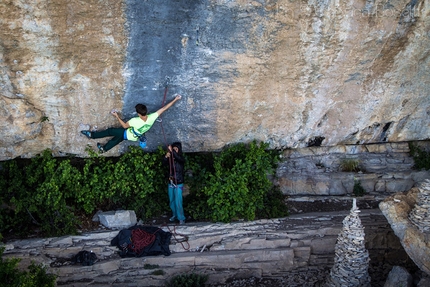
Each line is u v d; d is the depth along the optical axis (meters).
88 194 9.74
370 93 9.93
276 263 10.03
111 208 10.30
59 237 9.62
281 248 10.08
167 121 9.47
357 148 11.38
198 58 8.60
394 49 9.16
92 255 9.43
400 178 11.19
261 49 8.67
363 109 10.19
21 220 9.62
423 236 8.23
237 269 9.97
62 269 9.20
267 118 9.87
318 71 9.27
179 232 9.99
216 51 8.56
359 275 8.98
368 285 9.09
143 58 8.41
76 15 7.62
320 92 9.68
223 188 9.92
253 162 10.13
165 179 10.23
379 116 10.40
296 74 9.24
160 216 10.46
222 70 8.84
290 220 10.46
